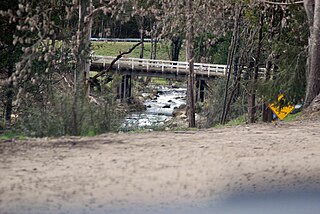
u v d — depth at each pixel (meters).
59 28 28.61
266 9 37.25
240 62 44.50
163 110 66.56
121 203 10.58
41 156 14.60
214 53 68.81
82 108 19.88
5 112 29.91
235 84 43.16
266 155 15.69
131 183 12.04
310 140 18.61
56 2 27.72
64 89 26.08
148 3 33.03
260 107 44.50
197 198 11.03
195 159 14.77
